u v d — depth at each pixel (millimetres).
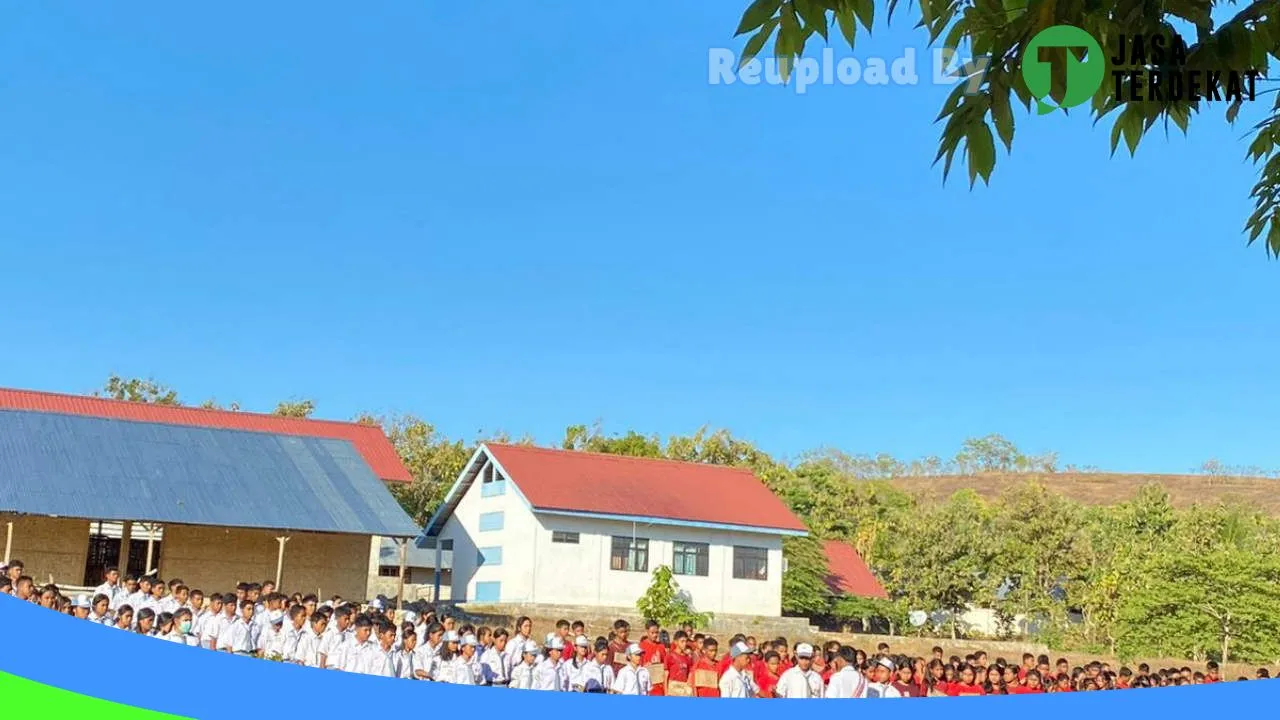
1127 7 4309
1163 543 39031
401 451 50969
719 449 54500
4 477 27578
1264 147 5949
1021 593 40531
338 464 33938
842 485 55375
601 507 38250
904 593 42969
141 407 40562
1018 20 4305
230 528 31312
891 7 4559
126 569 30438
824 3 4641
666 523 38875
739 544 40594
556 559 37719
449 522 41688
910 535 43031
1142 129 4691
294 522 30094
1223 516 38938
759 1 4684
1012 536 41625
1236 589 29359
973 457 101000
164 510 28562
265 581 31734
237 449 32719
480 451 40188
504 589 38344
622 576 38500
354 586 32781
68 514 27141
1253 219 6199
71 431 30469
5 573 15430
